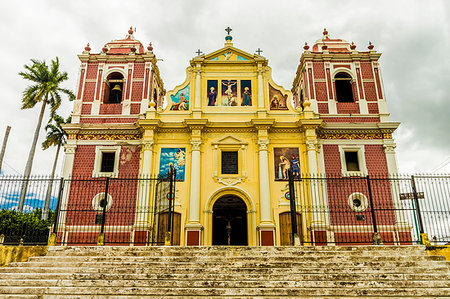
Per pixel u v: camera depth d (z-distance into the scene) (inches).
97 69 942.4
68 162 844.6
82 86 925.8
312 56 938.1
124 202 809.5
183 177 831.7
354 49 968.3
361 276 372.2
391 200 805.2
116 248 475.2
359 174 831.1
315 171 816.9
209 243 781.9
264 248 468.1
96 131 871.1
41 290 346.3
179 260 431.5
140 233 774.5
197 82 913.5
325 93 914.1
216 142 853.2
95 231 786.2
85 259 438.0
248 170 838.5
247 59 947.3
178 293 337.4
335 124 859.4
